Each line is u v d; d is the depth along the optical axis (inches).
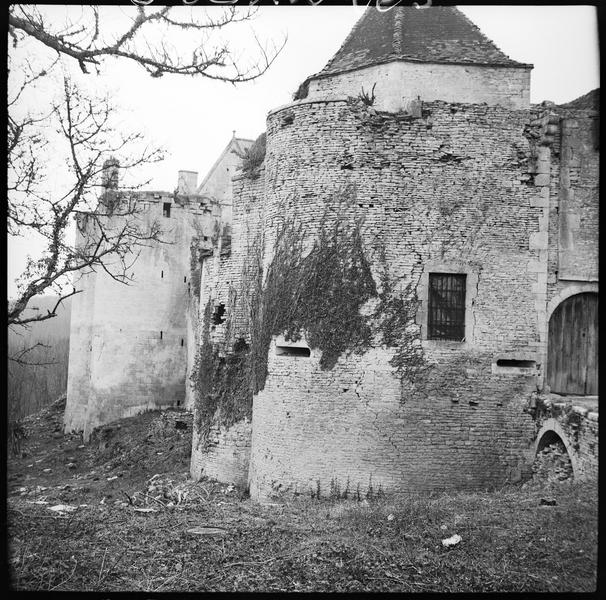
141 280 1424.7
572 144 683.4
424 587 460.1
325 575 472.7
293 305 678.5
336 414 654.5
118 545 518.3
